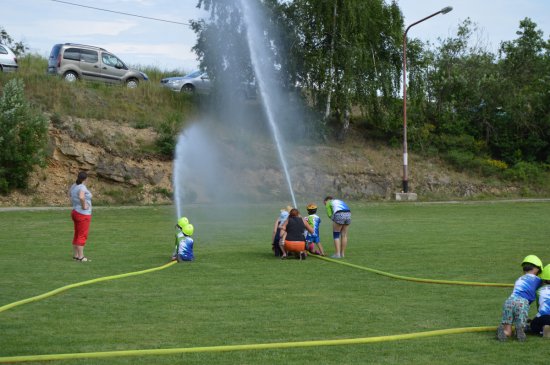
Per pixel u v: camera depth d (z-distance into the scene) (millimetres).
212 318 8289
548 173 43938
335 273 12078
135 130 34125
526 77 48344
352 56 38594
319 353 6762
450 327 7902
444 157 42406
